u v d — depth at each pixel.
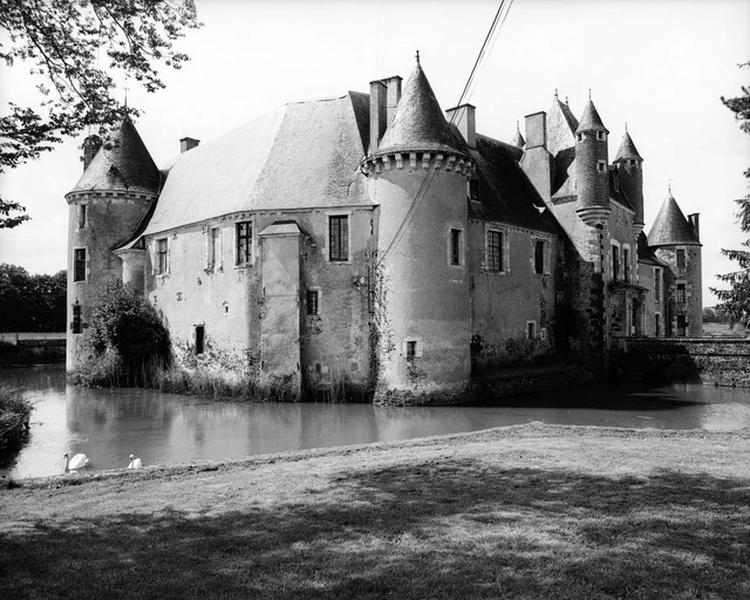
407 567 5.46
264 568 5.54
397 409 22.02
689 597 4.83
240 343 26.14
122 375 30.33
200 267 28.80
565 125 36.09
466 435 13.28
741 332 54.00
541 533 6.24
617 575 5.20
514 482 8.38
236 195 27.53
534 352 30.83
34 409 21.39
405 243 23.36
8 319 63.28
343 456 11.09
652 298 44.84
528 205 32.41
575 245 32.47
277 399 24.09
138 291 32.28
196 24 8.88
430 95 24.45
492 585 5.06
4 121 7.27
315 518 6.98
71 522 7.10
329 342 24.66
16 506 7.88
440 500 7.55
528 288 30.78
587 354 31.72
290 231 24.52
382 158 23.59
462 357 23.81
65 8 8.35
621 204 35.16
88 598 5.01
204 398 25.53
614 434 13.14
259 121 30.88
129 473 9.96
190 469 10.23
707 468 9.12
